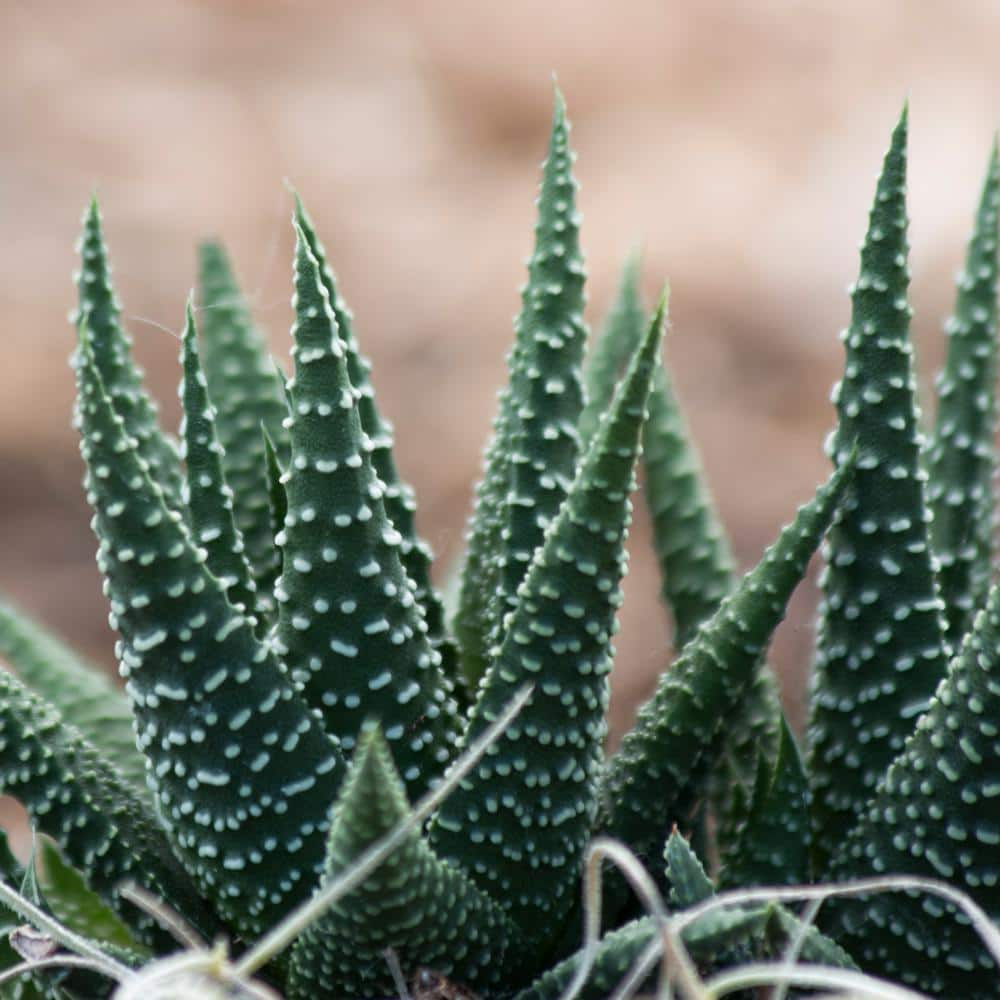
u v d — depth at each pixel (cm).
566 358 39
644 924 37
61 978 38
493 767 38
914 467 38
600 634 37
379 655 38
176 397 111
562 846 38
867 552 39
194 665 37
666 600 43
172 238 131
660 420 43
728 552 44
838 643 39
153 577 37
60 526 96
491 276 130
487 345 120
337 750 37
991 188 41
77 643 86
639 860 39
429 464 104
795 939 36
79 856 38
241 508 42
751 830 39
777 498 95
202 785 37
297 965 38
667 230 134
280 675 37
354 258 134
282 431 42
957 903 37
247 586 39
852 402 38
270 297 125
